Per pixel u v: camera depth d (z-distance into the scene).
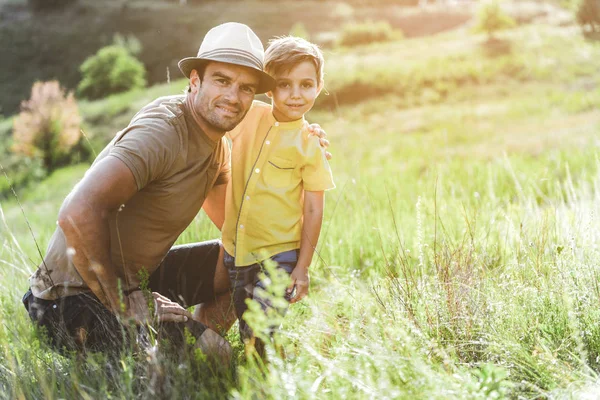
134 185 3.04
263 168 3.47
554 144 14.66
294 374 2.58
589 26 40.44
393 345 2.83
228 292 3.79
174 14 59.16
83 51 53.94
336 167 15.38
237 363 3.09
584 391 2.62
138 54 50.91
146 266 3.37
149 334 3.07
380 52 41.38
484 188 7.45
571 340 3.04
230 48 3.16
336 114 28.80
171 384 2.73
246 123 3.57
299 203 3.52
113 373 2.83
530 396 2.75
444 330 3.25
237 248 3.49
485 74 32.41
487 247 4.45
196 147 3.29
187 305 3.78
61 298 3.25
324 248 5.18
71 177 24.17
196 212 3.43
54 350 3.28
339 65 35.41
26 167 25.97
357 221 5.91
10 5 62.31
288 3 63.94
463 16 63.28
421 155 17.20
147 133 3.10
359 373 2.60
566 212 4.93
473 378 2.75
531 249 3.91
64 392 2.75
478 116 25.31
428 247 4.17
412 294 3.52
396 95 30.86
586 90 27.33
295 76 3.41
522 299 3.38
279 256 3.44
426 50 39.09
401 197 7.36
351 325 3.00
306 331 3.15
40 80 50.88
